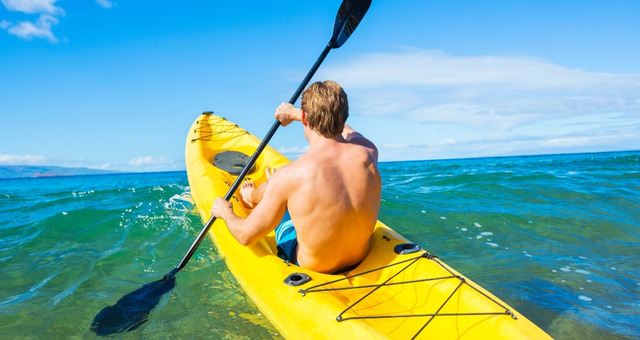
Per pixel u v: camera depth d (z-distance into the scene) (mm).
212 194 3607
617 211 4891
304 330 1835
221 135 5055
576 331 2311
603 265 3299
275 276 2193
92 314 2582
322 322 1799
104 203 5832
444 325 1839
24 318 2525
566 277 3055
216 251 3484
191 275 3057
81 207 5562
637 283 2961
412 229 4258
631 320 2428
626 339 2219
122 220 4691
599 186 6395
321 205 1866
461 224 4422
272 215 1979
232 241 2797
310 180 1845
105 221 4688
